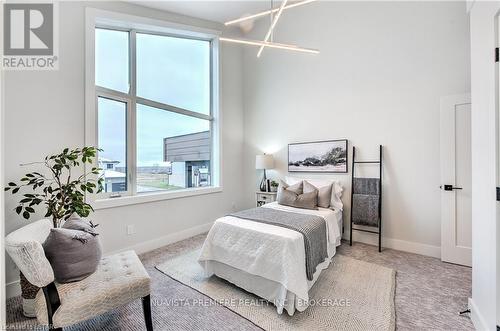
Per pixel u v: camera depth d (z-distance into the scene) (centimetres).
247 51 479
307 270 209
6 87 227
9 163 228
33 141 243
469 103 272
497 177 152
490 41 157
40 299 146
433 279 248
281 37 429
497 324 150
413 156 318
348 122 365
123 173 338
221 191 448
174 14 370
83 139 281
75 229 181
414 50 314
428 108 307
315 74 394
